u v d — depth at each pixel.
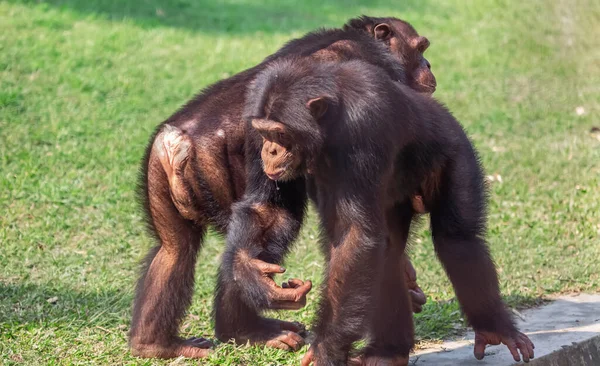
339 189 8.77
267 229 9.96
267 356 10.37
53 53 24.16
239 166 10.41
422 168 9.62
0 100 20.23
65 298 12.29
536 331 11.18
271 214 9.98
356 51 11.31
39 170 17.38
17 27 25.73
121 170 17.84
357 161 8.66
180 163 10.27
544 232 15.47
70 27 27.02
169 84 23.45
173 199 10.37
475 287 9.87
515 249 14.67
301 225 10.36
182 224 10.52
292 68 9.06
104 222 15.55
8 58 23.03
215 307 11.08
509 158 19.67
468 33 33.16
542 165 19.17
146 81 23.44
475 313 9.95
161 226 10.52
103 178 17.39
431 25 34.00
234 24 30.72
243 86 10.65
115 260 14.11
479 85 26.44
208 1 33.72
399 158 9.36
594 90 26.31
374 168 8.69
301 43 11.58
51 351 10.46
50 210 15.78
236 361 10.20
